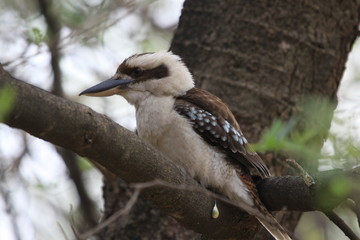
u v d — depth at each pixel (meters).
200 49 10.55
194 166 8.95
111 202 10.37
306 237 12.83
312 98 10.32
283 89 10.33
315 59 10.54
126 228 10.16
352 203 7.50
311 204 7.77
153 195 7.56
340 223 7.70
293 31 10.48
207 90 10.30
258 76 10.34
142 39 13.55
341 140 7.87
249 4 10.55
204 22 10.67
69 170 12.31
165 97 9.38
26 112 6.33
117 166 7.13
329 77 10.59
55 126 6.52
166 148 9.09
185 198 7.67
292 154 9.73
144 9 13.74
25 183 12.40
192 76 10.01
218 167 8.91
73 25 11.84
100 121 6.77
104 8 11.52
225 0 10.66
